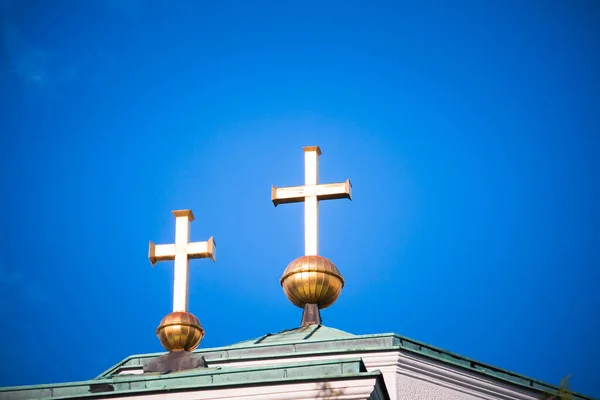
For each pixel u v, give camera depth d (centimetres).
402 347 4478
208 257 4647
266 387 3791
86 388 3956
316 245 5062
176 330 4488
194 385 3844
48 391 3956
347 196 5119
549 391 4647
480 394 4538
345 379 3756
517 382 4612
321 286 4972
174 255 4634
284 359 4525
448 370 4512
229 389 3812
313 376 3791
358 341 4550
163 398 3847
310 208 5109
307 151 5194
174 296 4581
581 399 4716
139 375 4056
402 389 4428
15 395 3962
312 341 4572
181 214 4684
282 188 5144
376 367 4462
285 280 5019
